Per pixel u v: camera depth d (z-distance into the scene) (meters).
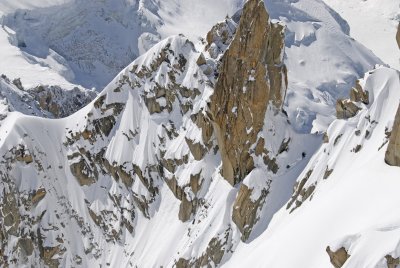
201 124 80.94
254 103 73.94
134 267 81.06
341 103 70.06
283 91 75.31
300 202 66.88
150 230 83.31
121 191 87.06
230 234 72.81
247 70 73.69
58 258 85.25
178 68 86.50
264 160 74.62
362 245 44.47
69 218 87.81
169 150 84.12
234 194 75.19
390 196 50.97
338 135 67.75
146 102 87.94
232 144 75.12
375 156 59.34
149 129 86.94
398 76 66.50
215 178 78.31
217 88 75.50
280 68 74.31
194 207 79.00
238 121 74.62
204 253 73.38
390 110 64.62
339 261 45.72
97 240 86.50
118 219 86.06
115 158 87.94
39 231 85.69
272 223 69.62
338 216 54.41
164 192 84.19
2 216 84.94
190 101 84.75
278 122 75.69
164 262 77.88
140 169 85.44
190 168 80.44
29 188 86.44
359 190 55.16
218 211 75.12
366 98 67.62
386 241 43.75
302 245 55.22
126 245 84.31
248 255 68.19
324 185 64.88
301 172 71.69
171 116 86.19
